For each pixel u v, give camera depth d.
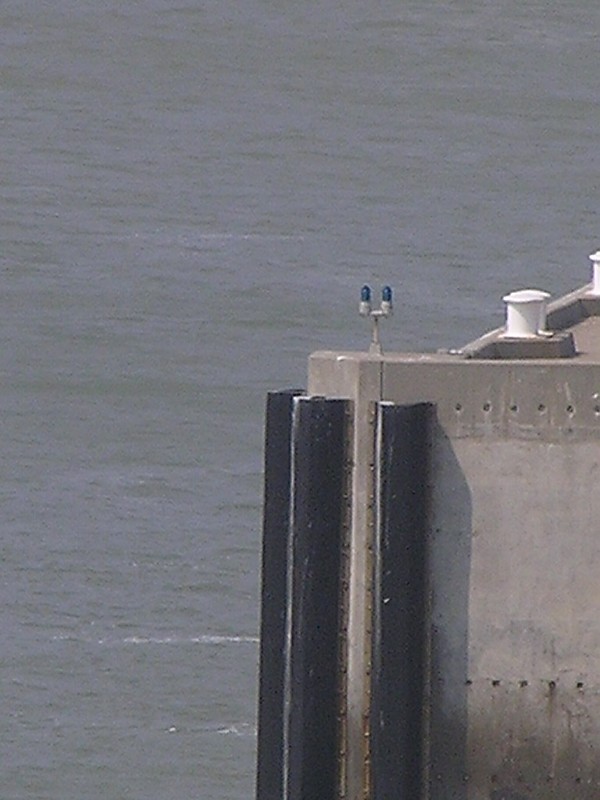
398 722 49.75
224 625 116.06
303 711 50.22
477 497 49.56
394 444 49.22
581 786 49.97
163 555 125.06
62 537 127.75
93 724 104.81
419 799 50.06
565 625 49.72
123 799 99.56
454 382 49.50
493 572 49.69
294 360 166.00
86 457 142.88
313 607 50.06
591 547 49.53
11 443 145.50
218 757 101.94
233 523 130.50
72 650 112.56
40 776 100.75
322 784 50.31
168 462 141.75
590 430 49.31
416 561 49.56
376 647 49.69
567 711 49.84
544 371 49.31
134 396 157.00
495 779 50.06
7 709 106.19
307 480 49.84
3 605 118.00
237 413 153.75
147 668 110.38
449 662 49.91
